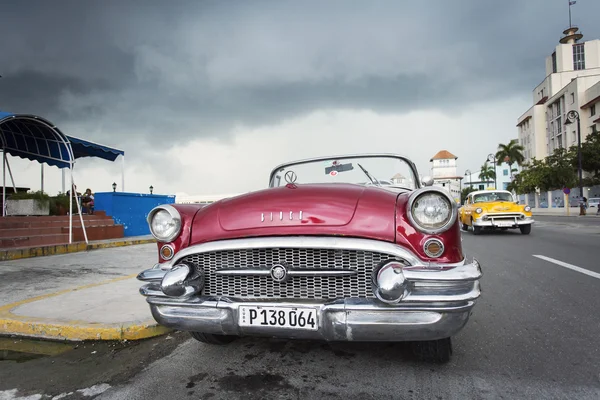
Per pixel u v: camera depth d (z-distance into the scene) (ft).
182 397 7.48
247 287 7.74
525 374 8.20
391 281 6.59
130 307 13.03
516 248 29.58
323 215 7.63
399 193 8.53
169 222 8.44
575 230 43.55
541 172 127.24
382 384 7.81
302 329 7.06
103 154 43.19
